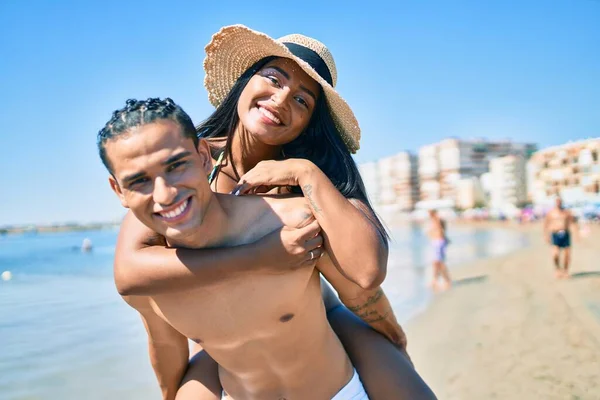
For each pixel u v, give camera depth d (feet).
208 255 6.61
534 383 21.15
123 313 34.32
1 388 20.16
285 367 7.88
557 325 30.07
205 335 7.41
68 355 24.68
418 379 8.75
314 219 7.29
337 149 8.95
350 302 8.81
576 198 258.57
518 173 340.18
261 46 8.38
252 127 8.40
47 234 297.53
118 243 7.14
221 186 8.99
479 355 24.94
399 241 118.83
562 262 63.46
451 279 50.62
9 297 40.86
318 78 8.09
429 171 412.77
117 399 19.33
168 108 6.33
